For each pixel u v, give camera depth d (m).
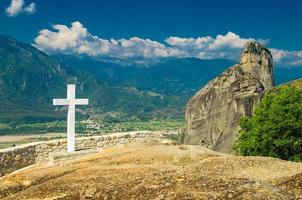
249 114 87.06
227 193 18.17
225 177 20.80
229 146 87.38
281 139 51.91
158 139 46.66
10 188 27.45
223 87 93.81
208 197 18.09
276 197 17.59
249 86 90.88
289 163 31.48
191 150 34.59
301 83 78.62
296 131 51.84
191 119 98.06
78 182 25.31
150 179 22.11
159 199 19.03
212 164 30.66
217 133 91.69
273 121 52.22
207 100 95.50
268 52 102.06
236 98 89.44
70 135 43.59
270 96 56.28
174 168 28.88
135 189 20.97
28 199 23.75
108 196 21.09
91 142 46.19
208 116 94.56
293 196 18.23
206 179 20.64
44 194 24.12
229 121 89.81
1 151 41.09
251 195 17.67
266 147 52.31
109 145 46.78
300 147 52.16
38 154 43.50
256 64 99.81
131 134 47.78
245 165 30.50
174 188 20.00
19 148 42.16
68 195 22.44
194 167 30.03
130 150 36.53
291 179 24.89
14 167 41.84
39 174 29.80
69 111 43.44
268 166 30.44
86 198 21.55
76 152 41.38
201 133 94.75
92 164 32.47
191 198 18.33
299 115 52.03
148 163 31.88
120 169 28.30
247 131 57.41
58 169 31.11
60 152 41.84
